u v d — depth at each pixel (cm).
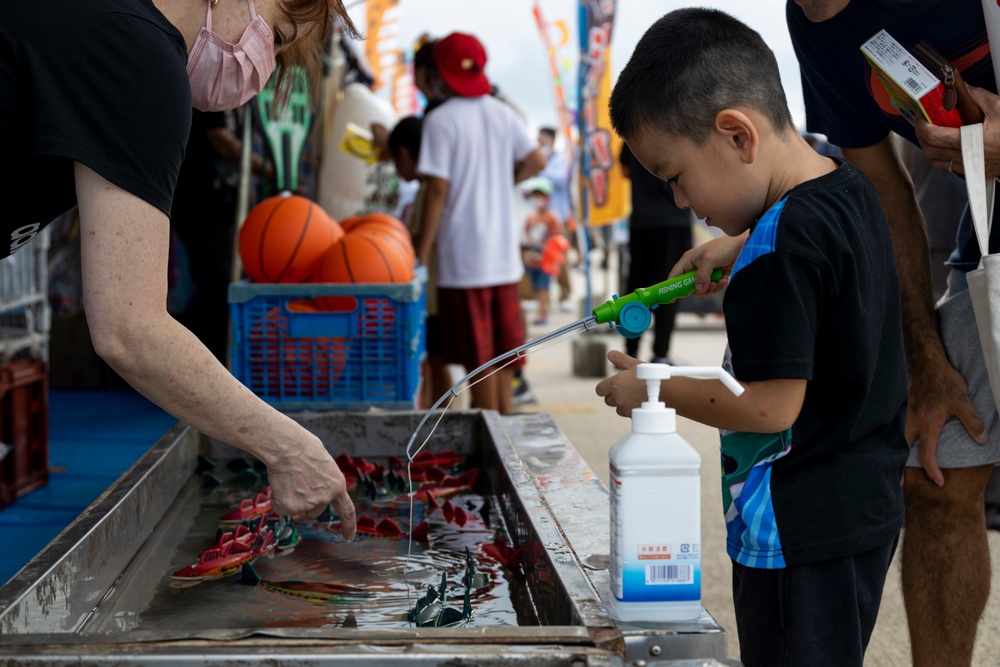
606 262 982
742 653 148
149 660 108
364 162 553
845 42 192
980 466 204
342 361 302
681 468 118
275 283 328
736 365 133
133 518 181
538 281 1142
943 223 281
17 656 108
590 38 770
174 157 132
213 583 171
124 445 497
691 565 119
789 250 130
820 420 142
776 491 141
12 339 397
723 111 134
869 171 215
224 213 577
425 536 193
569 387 708
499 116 459
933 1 177
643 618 119
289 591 167
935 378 205
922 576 209
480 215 455
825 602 140
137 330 129
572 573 136
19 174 133
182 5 144
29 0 125
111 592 164
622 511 118
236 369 304
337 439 257
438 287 468
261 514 206
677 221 670
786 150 143
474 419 259
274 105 182
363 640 112
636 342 708
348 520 156
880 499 143
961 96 173
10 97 126
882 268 145
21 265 397
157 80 128
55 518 377
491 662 109
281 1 152
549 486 189
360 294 299
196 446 247
